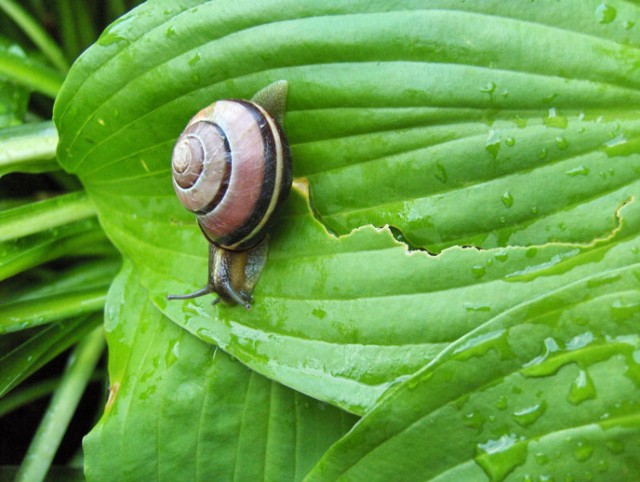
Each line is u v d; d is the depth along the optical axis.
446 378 0.14
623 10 0.14
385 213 0.15
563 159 0.14
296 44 0.15
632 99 0.14
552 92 0.14
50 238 0.18
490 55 0.14
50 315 0.17
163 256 0.17
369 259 0.15
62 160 0.17
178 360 0.16
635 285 0.13
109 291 0.17
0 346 0.18
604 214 0.14
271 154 0.15
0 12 0.20
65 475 0.18
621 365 0.13
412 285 0.14
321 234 0.15
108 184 0.17
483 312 0.14
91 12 0.20
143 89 0.16
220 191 0.15
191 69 0.15
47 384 0.19
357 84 0.15
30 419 0.19
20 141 0.17
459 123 0.14
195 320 0.16
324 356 0.15
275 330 0.15
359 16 0.14
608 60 0.14
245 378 0.16
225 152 0.15
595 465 0.13
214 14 0.15
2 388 0.17
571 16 0.14
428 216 0.15
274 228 0.16
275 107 0.15
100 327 0.19
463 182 0.14
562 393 0.13
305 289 0.15
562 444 0.13
